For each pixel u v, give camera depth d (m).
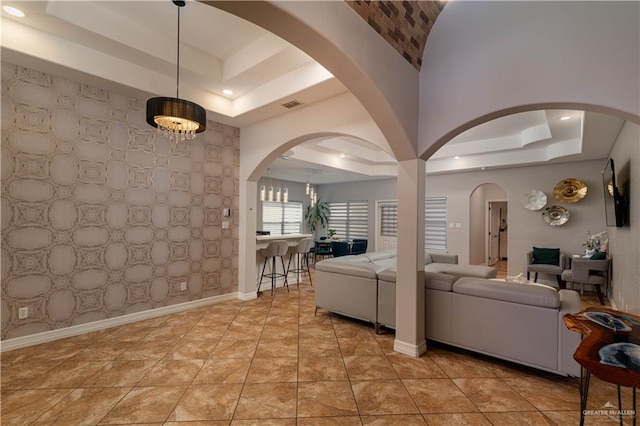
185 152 4.27
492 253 9.70
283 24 1.68
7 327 2.91
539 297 2.46
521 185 6.59
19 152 2.95
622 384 1.22
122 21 2.96
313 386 2.37
